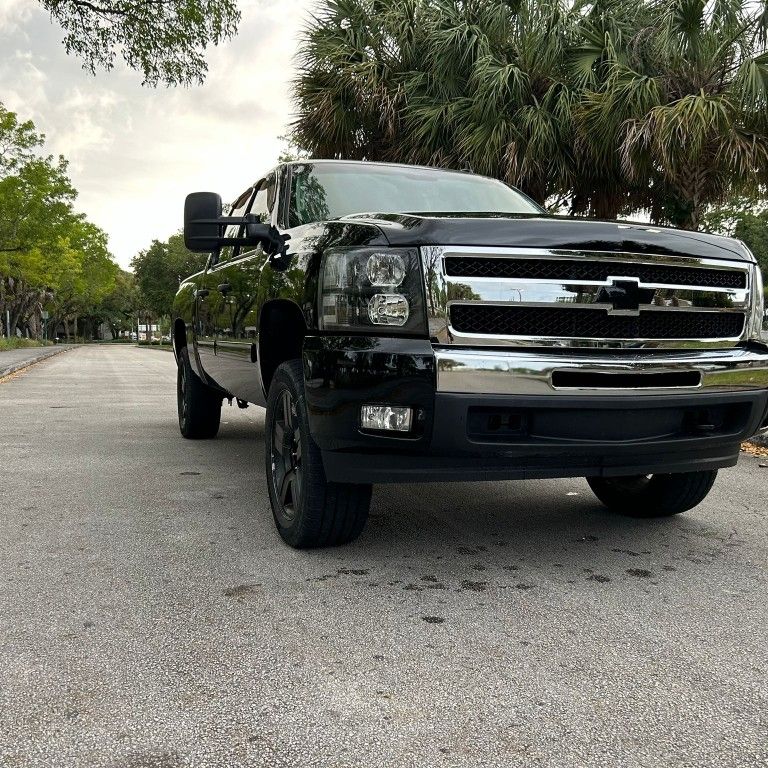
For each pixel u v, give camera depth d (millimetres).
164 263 60344
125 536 3752
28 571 3219
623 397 3023
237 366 4594
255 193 5098
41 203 30391
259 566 3305
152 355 35031
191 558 3408
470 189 4754
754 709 2096
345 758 1845
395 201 4418
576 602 2910
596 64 10859
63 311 86062
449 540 3740
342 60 11680
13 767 1798
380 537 3781
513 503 4543
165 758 1842
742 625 2693
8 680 2238
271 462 3740
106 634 2572
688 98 9000
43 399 11195
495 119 10625
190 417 6750
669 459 3246
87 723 2000
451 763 1825
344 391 2969
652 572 3271
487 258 2922
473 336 2900
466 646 2500
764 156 9109
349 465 3068
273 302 3689
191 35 14539
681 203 10328
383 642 2525
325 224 3396
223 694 2160
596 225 3078
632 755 1863
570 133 10516
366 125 12016
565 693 2180
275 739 1928
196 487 4898
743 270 3369
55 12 14094
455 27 11055
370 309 2951
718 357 3238
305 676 2275
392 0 11812
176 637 2551
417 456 2957
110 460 5859
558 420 3002
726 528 3986
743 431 3389
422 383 2852
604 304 3016
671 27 9719
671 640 2561
